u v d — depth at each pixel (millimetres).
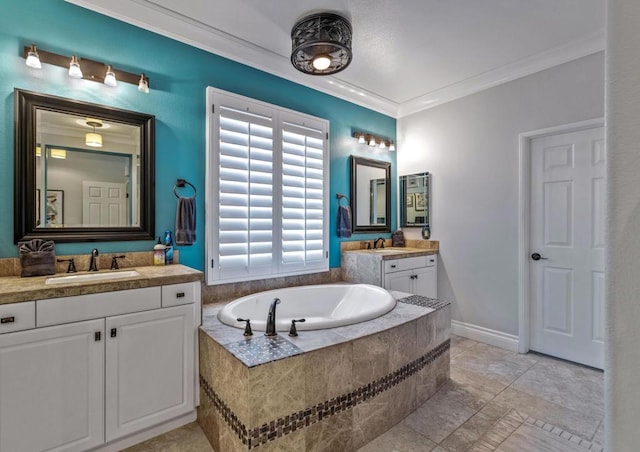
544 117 2932
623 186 422
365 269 3338
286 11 2318
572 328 2861
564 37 2633
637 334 409
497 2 2211
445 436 1909
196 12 2332
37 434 1549
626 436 419
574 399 2270
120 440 1789
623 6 427
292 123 3096
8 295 1478
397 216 4234
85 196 2131
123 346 1771
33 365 1538
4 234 1898
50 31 2018
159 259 2318
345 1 2205
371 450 1816
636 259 409
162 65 2420
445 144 3715
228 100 2684
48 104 2000
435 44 2732
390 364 2023
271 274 2934
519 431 1939
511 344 3148
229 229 2678
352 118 3742
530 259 3102
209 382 1878
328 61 2473
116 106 2232
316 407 1695
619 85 428
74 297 1635
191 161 2549
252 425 1498
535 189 3072
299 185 3127
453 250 3643
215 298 2650
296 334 1889
